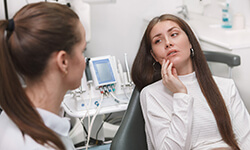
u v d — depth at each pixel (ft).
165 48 4.28
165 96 4.41
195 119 4.28
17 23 2.19
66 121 2.52
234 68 7.48
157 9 11.46
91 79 5.54
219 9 9.99
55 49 2.24
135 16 11.58
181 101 4.07
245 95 7.68
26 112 2.16
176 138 3.98
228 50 7.30
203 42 8.25
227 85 4.63
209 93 4.39
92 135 6.28
